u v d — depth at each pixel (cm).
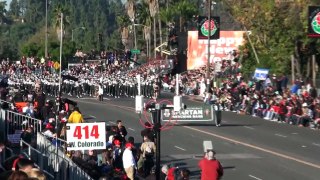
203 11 13212
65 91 7394
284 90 5453
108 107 5859
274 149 3591
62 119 2875
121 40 15800
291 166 3081
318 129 4475
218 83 7038
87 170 2109
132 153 2475
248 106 5438
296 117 4703
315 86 5925
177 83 2164
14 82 6925
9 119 3103
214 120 4509
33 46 13825
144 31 13400
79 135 2019
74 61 13238
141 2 13438
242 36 8612
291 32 6706
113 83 7381
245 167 3055
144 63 10975
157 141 2038
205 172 2103
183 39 4456
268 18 6994
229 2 8031
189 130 4306
